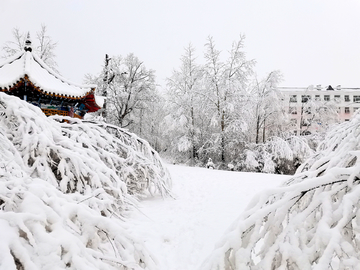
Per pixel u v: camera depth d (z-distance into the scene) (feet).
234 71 78.79
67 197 10.77
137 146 28.81
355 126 8.83
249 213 7.10
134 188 27.55
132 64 92.58
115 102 88.12
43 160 16.67
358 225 6.14
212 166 56.13
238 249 6.41
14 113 16.90
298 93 116.26
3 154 12.69
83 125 23.86
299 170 11.37
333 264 9.02
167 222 20.40
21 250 7.19
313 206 6.88
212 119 72.84
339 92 118.62
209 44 81.05
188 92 82.33
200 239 17.37
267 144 73.41
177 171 47.09
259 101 78.64
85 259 8.06
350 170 6.66
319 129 85.10
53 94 32.81
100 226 9.72
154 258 9.92
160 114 97.04
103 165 18.28
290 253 6.16
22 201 8.79
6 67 34.68
